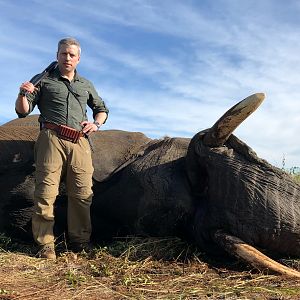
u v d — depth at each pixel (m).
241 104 2.40
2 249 2.78
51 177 2.73
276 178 2.43
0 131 3.27
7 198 3.10
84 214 2.82
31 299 1.97
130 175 2.93
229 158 2.52
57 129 2.75
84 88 2.88
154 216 2.79
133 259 2.59
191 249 2.70
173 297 2.02
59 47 2.82
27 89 2.67
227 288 2.12
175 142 3.03
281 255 2.43
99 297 2.02
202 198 2.70
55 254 2.73
